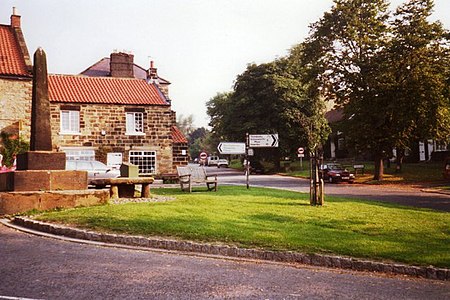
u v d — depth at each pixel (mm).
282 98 47875
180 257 7879
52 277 6332
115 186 15547
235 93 52719
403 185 30250
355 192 24594
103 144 32281
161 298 5500
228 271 7027
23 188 12930
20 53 28297
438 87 30812
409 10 32438
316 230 10070
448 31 32156
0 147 25250
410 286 6648
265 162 60750
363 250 8312
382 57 32594
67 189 13641
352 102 34000
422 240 9398
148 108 33750
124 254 7934
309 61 36812
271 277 6789
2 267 6848
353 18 33938
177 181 27703
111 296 5523
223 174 48062
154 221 10195
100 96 32812
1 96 26156
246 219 11117
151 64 46812
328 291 6133
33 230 10070
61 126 31234
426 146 47250
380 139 32750
